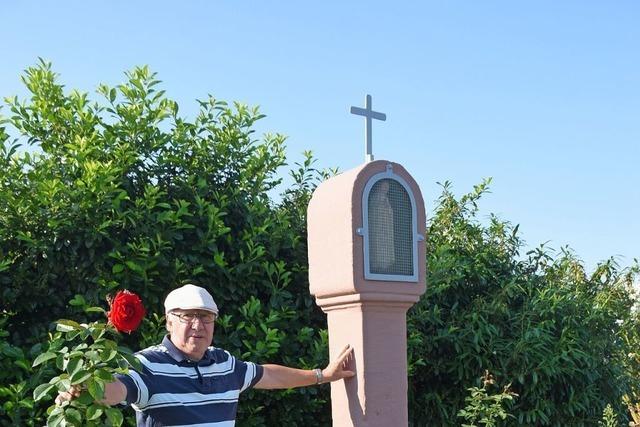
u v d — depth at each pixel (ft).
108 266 15.90
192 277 16.53
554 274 24.27
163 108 17.94
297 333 17.49
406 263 13.26
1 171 16.17
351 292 12.68
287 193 20.52
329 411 17.60
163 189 17.42
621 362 22.86
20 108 16.90
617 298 25.22
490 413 18.12
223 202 17.38
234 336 16.16
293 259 18.42
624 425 22.58
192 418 10.55
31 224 15.72
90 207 15.53
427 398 19.71
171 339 10.94
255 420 16.15
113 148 16.99
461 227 22.94
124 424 14.79
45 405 14.38
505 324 20.88
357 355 12.73
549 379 19.65
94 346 10.09
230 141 18.69
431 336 19.62
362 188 12.82
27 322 15.61
